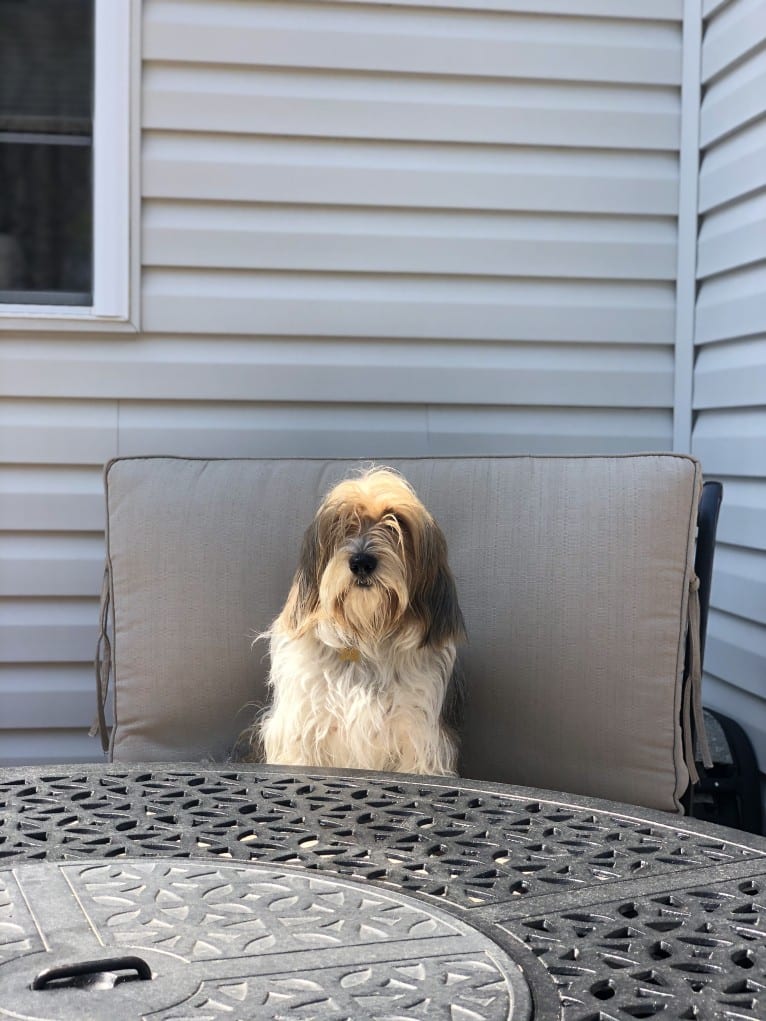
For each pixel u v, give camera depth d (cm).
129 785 128
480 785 129
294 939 86
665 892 98
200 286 227
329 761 177
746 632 215
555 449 236
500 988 78
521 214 233
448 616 176
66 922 89
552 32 231
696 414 235
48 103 228
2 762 228
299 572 179
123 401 227
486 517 188
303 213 228
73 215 230
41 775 131
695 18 230
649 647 177
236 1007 75
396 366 232
